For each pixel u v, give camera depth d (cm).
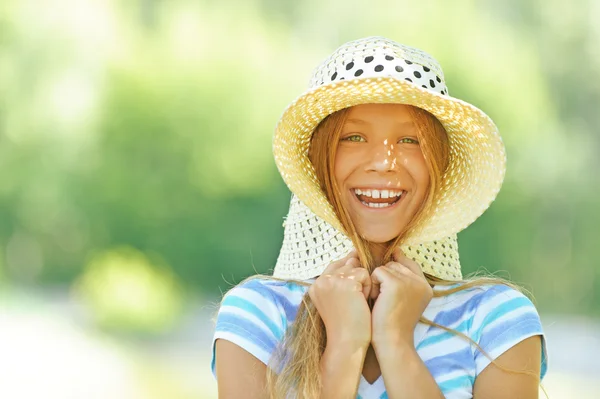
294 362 315
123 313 1866
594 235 2214
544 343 330
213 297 2225
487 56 2195
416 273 325
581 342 1703
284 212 2228
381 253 340
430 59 336
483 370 320
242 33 2323
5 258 2425
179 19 2358
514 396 315
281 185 2236
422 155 330
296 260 343
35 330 1761
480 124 324
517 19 2459
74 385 1225
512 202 2147
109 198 2317
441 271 342
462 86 2148
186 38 2328
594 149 2370
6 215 2425
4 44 2425
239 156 2248
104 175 2330
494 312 325
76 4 2425
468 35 2209
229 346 324
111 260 2066
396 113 327
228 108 2267
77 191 2356
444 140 338
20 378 1273
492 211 2133
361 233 331
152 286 2022
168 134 2277
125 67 2356
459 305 330
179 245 2256
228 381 321
